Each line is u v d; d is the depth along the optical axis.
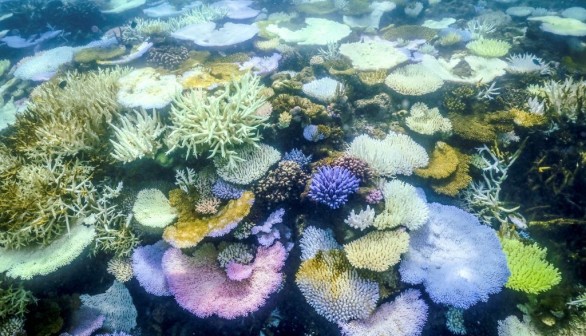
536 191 1.81
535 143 1.84
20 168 1.60
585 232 1.67
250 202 1.42
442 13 3.77
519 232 1.71
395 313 1.33
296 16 3.07
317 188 1.41
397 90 1.92
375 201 1.45
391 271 1.39
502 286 1.39
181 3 4.17
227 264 1.44
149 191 1.59
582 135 1.76
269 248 1.47
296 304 1.47
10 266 1.42
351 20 3.00
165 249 1.54
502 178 1.71
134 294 1.61
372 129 1.83
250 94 1.65
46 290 1.55
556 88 1.96
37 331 1.44
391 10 3.41
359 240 1.41
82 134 1.60
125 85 1.77
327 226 1.52
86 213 1.55
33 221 1.44
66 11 3.87
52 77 2.40
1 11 4.66
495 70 2.21
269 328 1.46
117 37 2.75
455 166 1.68
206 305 1.36
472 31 3.00
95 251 1.53
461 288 1.36
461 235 1.53
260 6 3.61
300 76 2.00
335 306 1.30
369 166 1.58
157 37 2.61
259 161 1.53
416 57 2.27
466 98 1.97
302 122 1.65
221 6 3.52
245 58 2.28
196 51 2.40
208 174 1.59
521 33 2.79
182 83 1.77
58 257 1.40
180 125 1.52
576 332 1.41
